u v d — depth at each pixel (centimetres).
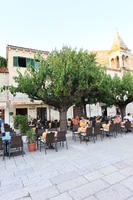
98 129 861
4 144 663
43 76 921
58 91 884
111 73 2148
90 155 601
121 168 459
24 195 334
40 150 704
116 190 338
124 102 1423
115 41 2566
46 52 1716
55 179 405
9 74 1545
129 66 2488
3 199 321
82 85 943
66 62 905
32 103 1553
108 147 711
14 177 427
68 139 939
